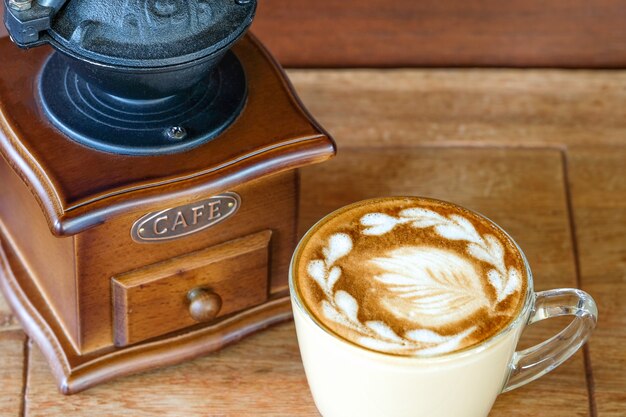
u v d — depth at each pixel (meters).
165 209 0.61
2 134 0.61
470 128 0.76
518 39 0.85
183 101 0.63
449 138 0.76
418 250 0.59
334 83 0.79
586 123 0.77
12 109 0.62
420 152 0.75
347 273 0.59
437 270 0.59
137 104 0.62
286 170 0.63
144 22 0.58
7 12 0.58
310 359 0.59
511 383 0.62
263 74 0.66
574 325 0.61
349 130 0.76
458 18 0.84
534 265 0.69
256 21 0.84
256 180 0.63
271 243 0.66
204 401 0.63
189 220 0.62
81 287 0.62
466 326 0.57
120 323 0.64
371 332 0.56
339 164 0.74
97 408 0.63
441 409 0.58
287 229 0.66
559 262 0.69
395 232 0.60
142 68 0.58
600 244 0.70
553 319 0.67
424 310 0.57
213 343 0.65
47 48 0.66
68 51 0.58
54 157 0.60
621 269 0.69
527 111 0.78
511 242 0.60
